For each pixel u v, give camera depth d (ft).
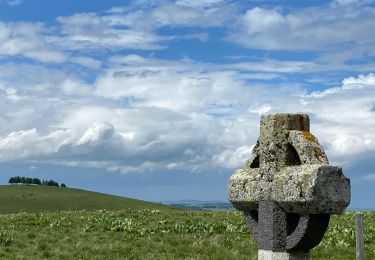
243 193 43.14
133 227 96.43
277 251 40.14
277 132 40.60
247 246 76.74
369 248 75.51
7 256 69.72
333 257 69.87
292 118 40.70
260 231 41.39
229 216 115.34
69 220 106.83
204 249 75.66
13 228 96.22
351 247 76.69
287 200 38.40
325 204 36.45
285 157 40.09
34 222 103.86
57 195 394.32
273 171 40.32
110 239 84.43
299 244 38.91
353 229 90.48
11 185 436.35
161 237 86.17
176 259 68.85
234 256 69.77
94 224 100.22
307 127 41.14
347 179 37.11
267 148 40.98
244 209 43.91
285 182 38.63
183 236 86.79
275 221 40.04
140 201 401.08
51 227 97.14
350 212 125.18
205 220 105.91
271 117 40.98
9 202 354.54
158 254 72.38
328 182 36.50
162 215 116.16
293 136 39.45
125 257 70.33
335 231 88.22
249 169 43.83
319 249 74.69
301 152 38.65
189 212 125.08
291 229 40.22
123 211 126.72
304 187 36.81
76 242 81.46
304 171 37.27
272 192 39.96
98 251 74.38
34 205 350.43
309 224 37.78
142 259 68.95
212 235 88.12
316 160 37.91
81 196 394.93
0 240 80.48
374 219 108.47
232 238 84.28
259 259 41.83
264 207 40.93
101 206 359.46
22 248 76.38
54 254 71.77
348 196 37.04
